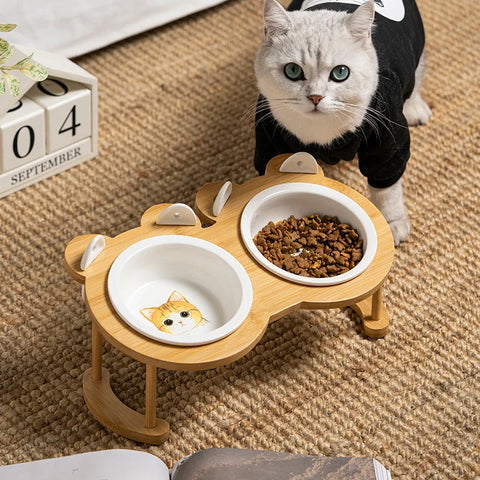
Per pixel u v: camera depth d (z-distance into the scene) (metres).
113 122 1.83
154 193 1.75
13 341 1.60
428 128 1.85
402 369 1.60
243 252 1.53
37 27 1.80
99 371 1.55
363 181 1.78
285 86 1.55
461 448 1.54
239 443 1.54
